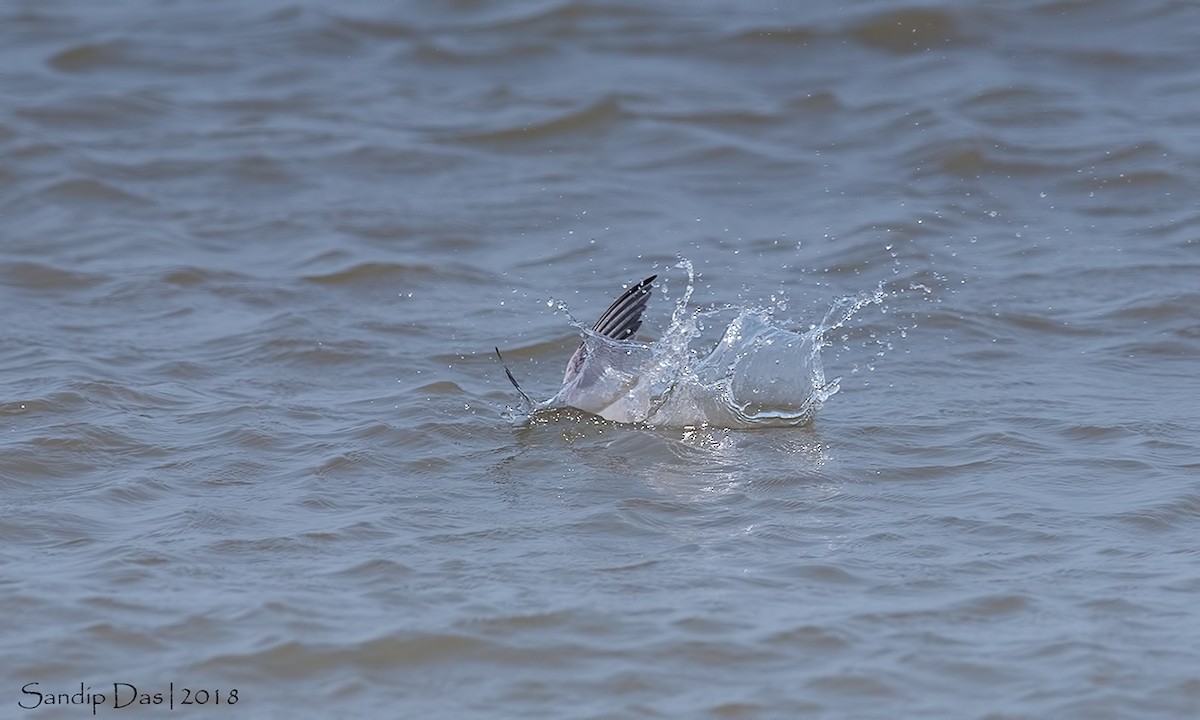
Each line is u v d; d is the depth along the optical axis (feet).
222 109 197.36
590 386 110.52
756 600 78.02
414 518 90.17
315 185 172.86
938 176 174.19
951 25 217.15
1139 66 205.16
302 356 123.13
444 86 207.62
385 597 78.54
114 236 156.15
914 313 133.49
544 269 148.97
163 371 119.34
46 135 183.21
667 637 73.97
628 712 67.82
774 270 147.23
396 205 167.02
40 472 97.45
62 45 219.00
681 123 192.13
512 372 121.39
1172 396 112.57
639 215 165.48
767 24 222.28
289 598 78.18
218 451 101.40
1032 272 143.95
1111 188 168.45
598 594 78.79
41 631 74.59
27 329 128.98
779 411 107.76
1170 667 70.49
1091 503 91.40
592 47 219.41
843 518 89.76
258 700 69.31
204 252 152.56
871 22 219.00
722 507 91.81
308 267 147.33
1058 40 213.46
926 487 94.89
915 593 78.84
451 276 145.59
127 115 193.47
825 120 192.65
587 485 95.91
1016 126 186.91
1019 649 72.54
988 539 86.12
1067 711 67.21
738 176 178.09
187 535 86.94
